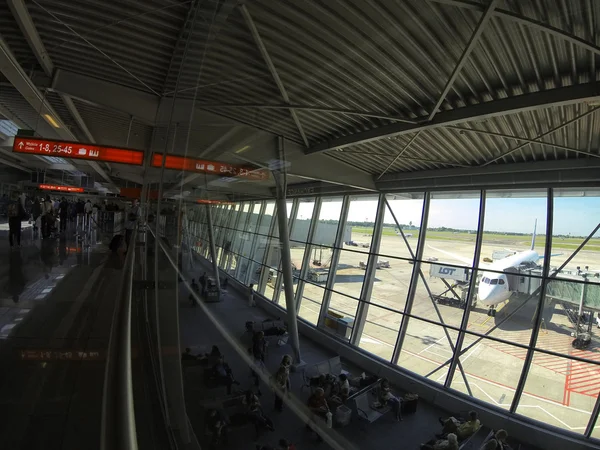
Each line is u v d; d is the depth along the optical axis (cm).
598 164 909
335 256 1159
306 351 659
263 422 323
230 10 499
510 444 957
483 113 703
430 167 1287
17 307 611
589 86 567
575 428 1045
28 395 348
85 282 813
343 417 442
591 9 388
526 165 1055
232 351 444
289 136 862
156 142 711
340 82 726
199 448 266
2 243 1398
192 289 572
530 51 528
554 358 1114
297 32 589
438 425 743
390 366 915
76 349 454
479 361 1298
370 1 496
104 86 1041
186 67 486
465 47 544
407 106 794
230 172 585
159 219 492
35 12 729
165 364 344
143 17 687
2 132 2039
